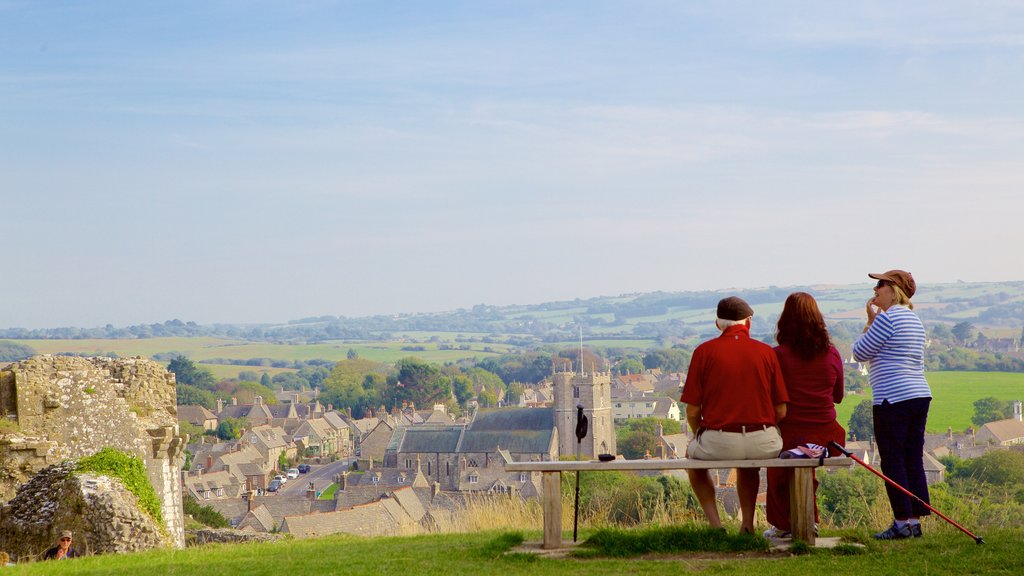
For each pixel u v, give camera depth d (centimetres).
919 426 1223
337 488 15212
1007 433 13438
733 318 1191
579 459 1190
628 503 2078
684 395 1181
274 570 1140
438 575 1059
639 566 1069
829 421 1197
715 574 1023
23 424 2225
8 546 1909
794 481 1155
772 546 1145
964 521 1384
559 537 1185
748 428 1150
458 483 14912
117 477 1942
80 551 1789
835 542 1162
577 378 17025
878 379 1222
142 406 2612
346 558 1217
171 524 2533
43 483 1952
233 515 10006
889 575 998
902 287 1247
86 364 2358
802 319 1201
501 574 1051
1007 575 986
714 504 1202
